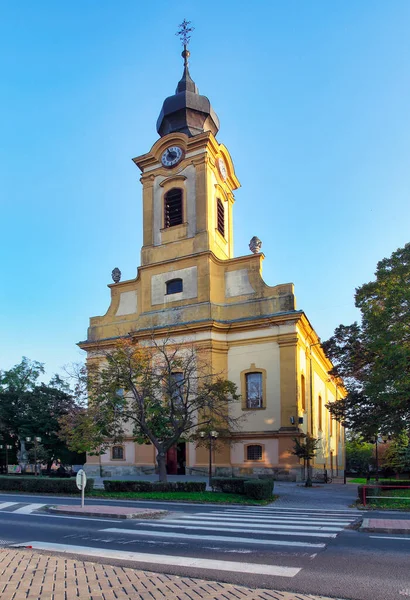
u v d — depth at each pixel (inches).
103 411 1077.1
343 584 323.9
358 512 717.9
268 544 449.7
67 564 367.9
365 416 1128.8
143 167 1723.7
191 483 976.3
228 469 1379.2
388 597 299.6
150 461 1505.9
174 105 1712.6
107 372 1114.1
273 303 1456.7
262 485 869.8
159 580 326.0
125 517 635.5
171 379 1106.7
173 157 1662.2
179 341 1489.9
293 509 762.8
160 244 1636.3
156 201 1678.2
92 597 291.3
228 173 1758.1
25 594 297.0
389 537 483.8
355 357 1197.7
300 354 1470.2
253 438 1387.8
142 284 1631.4
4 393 2050.9
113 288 1715.1
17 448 2108.8
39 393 2071.9
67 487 998.4
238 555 405.4
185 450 1469.0
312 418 1572.3
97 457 1595.7
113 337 1632.6
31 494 1017.5
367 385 1064.8
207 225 1567.4
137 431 1106.1
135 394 1072.2
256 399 1425.9
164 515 672.4
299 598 291.4
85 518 640.4
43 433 1994.3
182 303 1549.0
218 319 1504.7
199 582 322.3
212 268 1537.9
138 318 1617.9
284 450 1342.3
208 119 1742.1
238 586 315.3
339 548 430.3
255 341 1446.9
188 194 1624.0
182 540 472.4
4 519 639.1
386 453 1934.1
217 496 902.4
